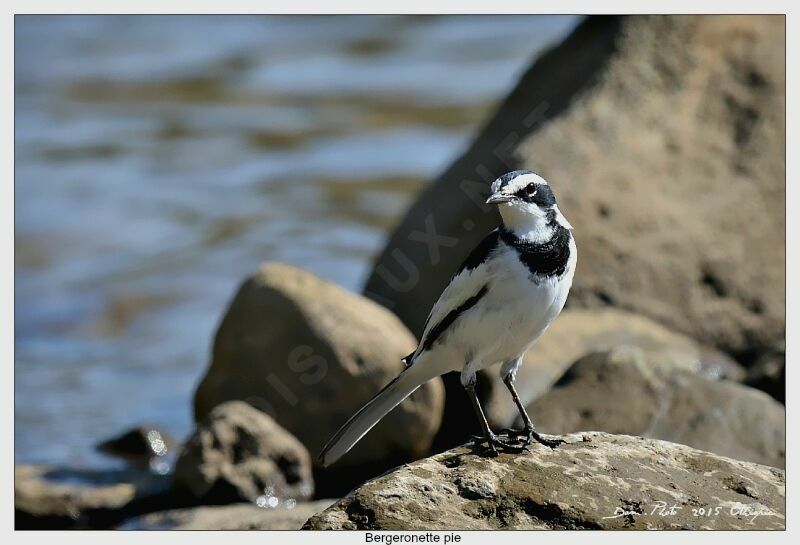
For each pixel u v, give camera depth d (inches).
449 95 1286.9
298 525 497.4
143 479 582.9
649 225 666.8
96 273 920.9
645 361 525.7
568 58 752.3
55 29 1541.6
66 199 1064.8
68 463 613.0
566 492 353.4
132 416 686.5
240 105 1309.1
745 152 696.4
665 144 695.1
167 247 967.6
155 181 1106.1
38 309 858.8
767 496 356.8
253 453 544.4
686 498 353.4
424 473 364.2
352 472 566.6
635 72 716.0
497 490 354.3
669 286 659.4
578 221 660.1
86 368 766.5
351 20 1542.8
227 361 602.9
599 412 505.4
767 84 715.4
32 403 705.0
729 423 497.4
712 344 653.9
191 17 1593.3
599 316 637.9
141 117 1284.4
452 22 1491.1
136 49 1519.4
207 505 535.8
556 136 688.4
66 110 1306.6
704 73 718.5
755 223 679.1
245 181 1101.7
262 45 1523.1
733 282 665.6
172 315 853.2
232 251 954.1
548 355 599.2
